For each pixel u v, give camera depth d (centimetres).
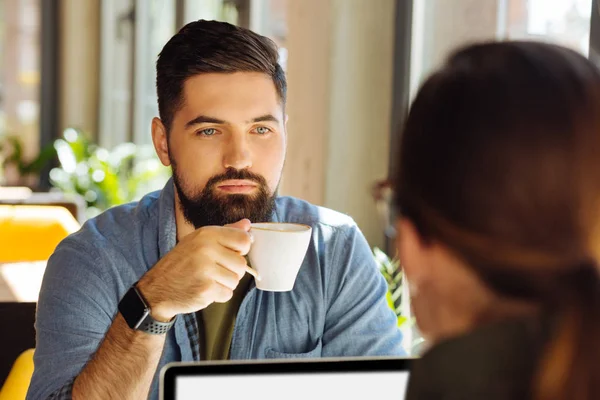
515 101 60
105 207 619
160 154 151
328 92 328
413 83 316
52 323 143
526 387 60
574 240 59
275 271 125
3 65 740
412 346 267
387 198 70
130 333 127
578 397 58
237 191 141
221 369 88
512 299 62
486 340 62
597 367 58
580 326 59
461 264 63
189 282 124
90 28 741
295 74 349
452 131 61
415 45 316
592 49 213
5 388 167
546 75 60
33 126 753
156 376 145
